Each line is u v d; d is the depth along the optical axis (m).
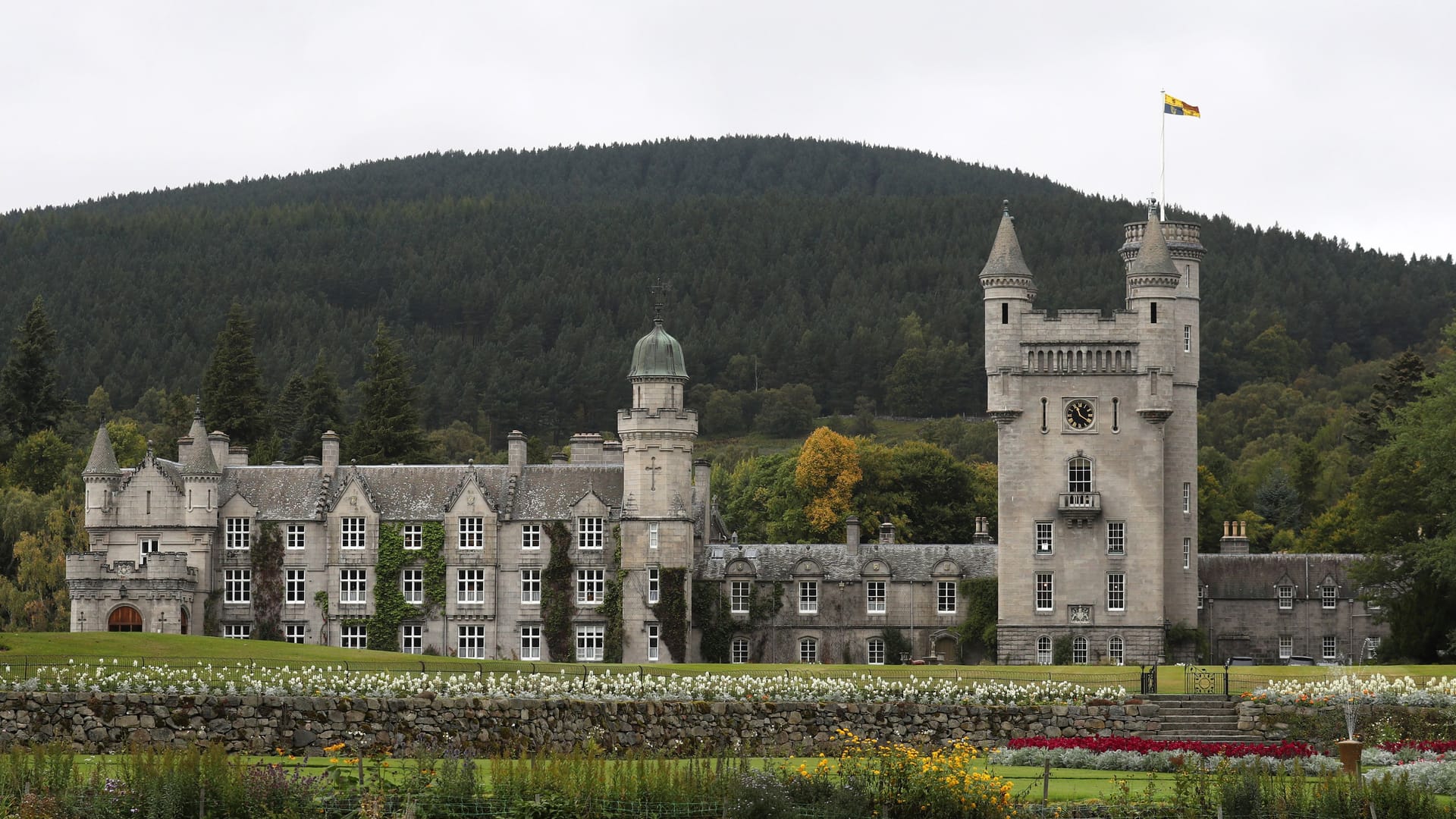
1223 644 141.38
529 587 137.00
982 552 138.62
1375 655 131.50
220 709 77.38
